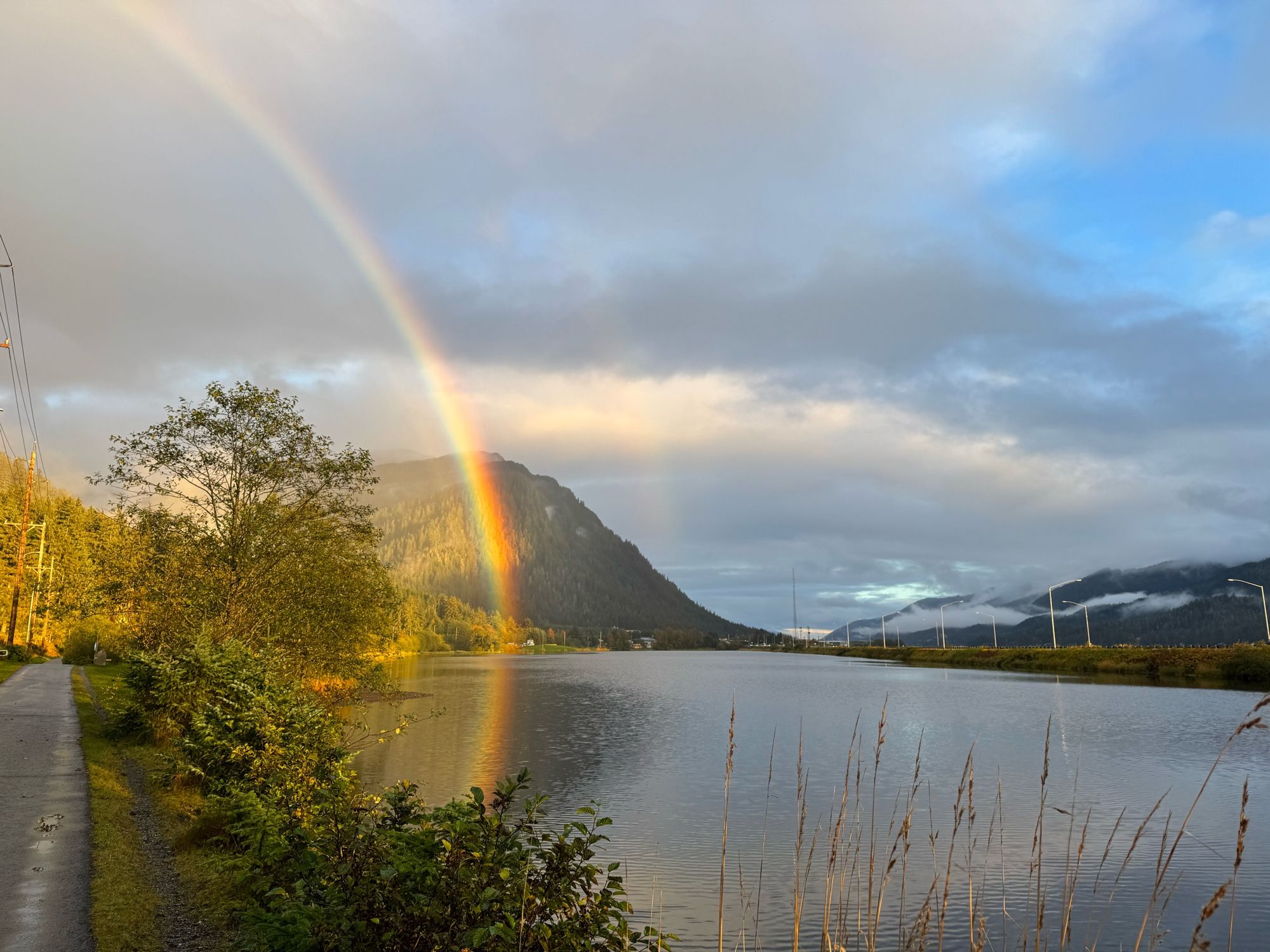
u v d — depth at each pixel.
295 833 8.73
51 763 20.14
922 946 7.87
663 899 18.30
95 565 29.16
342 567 29.97
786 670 157.50
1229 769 37.22
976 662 157.00
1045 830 24.89
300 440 28.69
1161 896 18.67
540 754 41.00
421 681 110.06
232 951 8.45
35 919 9.86
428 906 6.87
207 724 16.98
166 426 27.61
